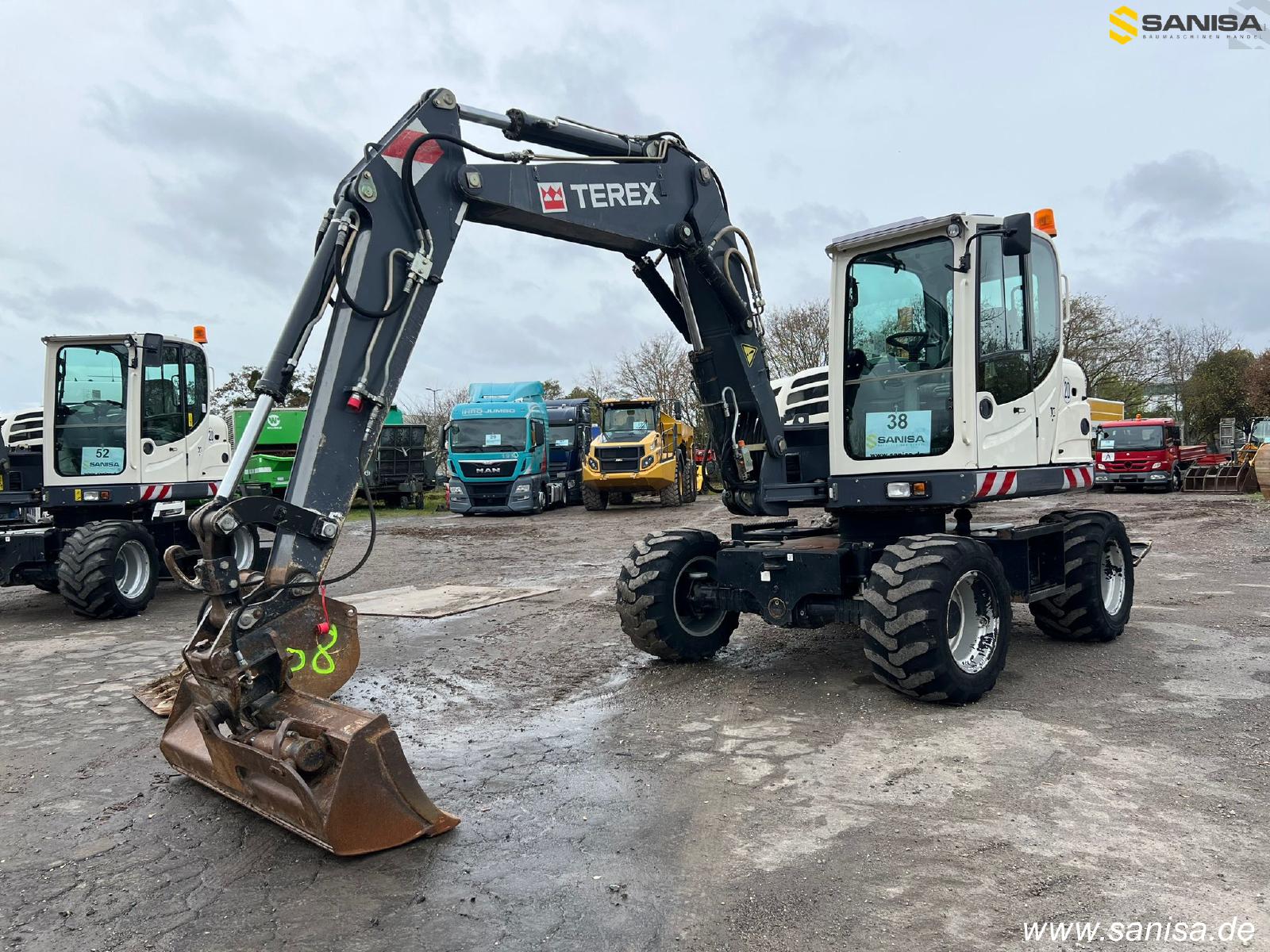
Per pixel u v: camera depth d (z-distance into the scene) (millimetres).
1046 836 3475
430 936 2906
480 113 5121
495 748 4766
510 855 3467
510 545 15703
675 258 6102
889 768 4234
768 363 6516
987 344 5598
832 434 5996
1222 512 17875
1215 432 44156
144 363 9578
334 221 4469
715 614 6562
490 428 22844
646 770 4340
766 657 6586
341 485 4406
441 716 5422
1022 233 5383
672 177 6008
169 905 3180
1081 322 35219
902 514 6207
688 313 6266
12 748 5031
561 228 5516
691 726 5012
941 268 5617
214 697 3883
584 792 4090
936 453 5598
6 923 3090
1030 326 5992
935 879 3162
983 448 5496
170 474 9914
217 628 3953
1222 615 7691
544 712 5441
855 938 2818
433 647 7367
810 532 7000
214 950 2877
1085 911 2930
